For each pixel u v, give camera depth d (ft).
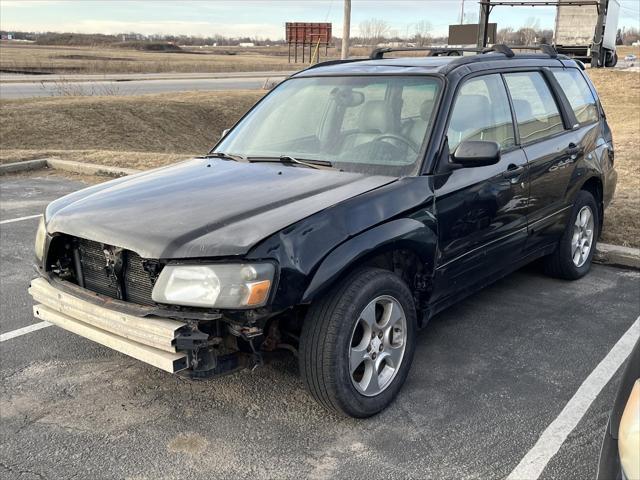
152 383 12.37
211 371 9.82
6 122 62.44
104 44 434.71
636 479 5.72
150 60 214.28
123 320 9.88
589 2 70.64
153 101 79.71
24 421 11.08
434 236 11.66
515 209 14.16
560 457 9.84
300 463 9.79
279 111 14.80
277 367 12.90
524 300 16.37
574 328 14.62
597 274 18.45
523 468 9.58
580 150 16.83
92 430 10.78
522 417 10.96
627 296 16.65
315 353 10.05
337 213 10.18
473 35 84.74
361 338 10.89
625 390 6.95
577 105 17.70
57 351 13.79
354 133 13.07
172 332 9.30
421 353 13.43
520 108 14.94
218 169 12.95
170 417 11.16
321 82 14.75
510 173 13.78
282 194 10.92
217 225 9.84
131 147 64.34
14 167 35.88
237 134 15.03
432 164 11.93
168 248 9.48
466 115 13.10
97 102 74.18
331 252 9.86
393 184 11.34
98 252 10.67
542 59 16.81
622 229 21.03
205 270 9.27
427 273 11.86
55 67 156.87
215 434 10.61
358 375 11.35
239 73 162.71
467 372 12.59
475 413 11.10
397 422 10.85
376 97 13.46
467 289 13.53
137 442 10.43
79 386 12.28
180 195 11.28
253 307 9.21
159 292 9.50
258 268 9.21
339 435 10.51
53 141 60.59
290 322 10.87
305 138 13.62
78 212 11.12
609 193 19.01
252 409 11.36
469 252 12.92
